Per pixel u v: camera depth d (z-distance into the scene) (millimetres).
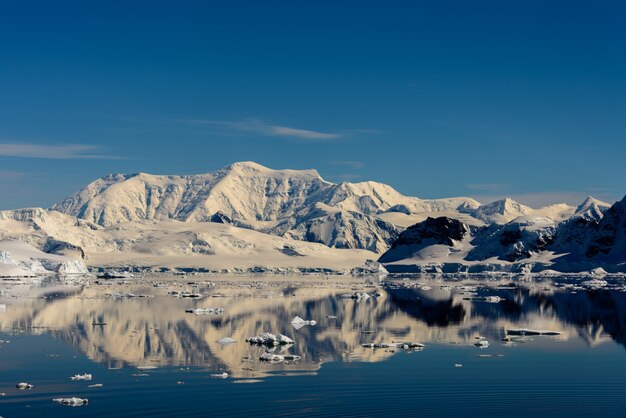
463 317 116062
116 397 56750
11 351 77688
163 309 127750
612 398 57062
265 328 99312
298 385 60938
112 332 93438
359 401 55625
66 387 60188
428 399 56781
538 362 71750
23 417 51281
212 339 87625
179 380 62750
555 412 53281
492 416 52000
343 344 84000
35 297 157625
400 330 98062
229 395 57250
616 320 110312
